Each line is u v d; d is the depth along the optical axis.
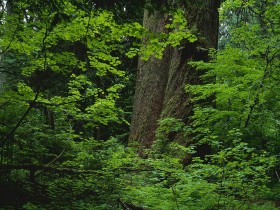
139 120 10.82
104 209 4.71
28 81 6.78
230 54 8.59
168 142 9.22
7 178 5.16
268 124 8.09
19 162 5.81
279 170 7.98
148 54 5.27
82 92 9.98
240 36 9.19
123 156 6.63
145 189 5.86
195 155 9.08
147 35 4.83
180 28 5.04
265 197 6.78
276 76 7.76
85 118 6.14
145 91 11.04
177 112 9.75
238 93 8.18
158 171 5.93
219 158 6.01
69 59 5.30
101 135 13.76
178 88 10.03
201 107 9.31
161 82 10.98
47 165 5.16
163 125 9.43
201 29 10.03
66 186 5.11
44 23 4.89
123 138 13.65
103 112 6.00
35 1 4.61
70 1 4.43
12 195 4.82
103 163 6.12
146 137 10.43
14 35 5.05
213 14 10.29
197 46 9.90
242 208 5.60
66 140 6.81
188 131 8.65
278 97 7.96
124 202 5.22
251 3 9.40
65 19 4.40
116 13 4.49
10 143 5.30
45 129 6.85
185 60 10.15
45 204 4.88
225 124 8.57
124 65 13.25
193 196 5.94
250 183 5.85
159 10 4.53
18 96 5.08
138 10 4.62
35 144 5.80
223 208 5.44
